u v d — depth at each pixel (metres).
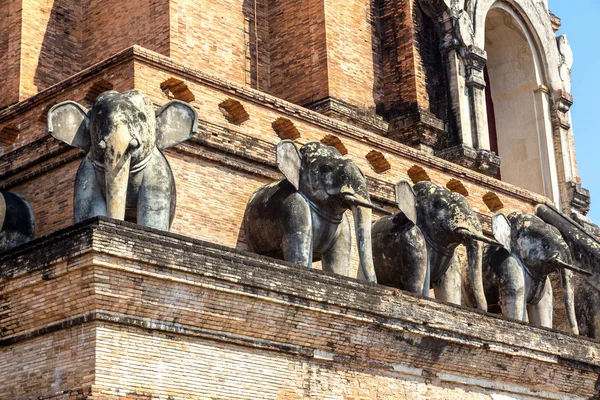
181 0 49.34
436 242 41.94
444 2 55.34
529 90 60.91
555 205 59.22
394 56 55.03
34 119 42.03
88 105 41.16
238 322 33.06
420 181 46.38
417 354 37.97
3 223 39.41
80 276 30.34
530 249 45.69
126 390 30.48
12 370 31.98
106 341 30.47
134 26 50.12
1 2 51.12
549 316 46.59
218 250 32.59
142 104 35.19
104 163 34.25
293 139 44.34
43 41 50.44
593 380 44.88
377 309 36.31
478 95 55.28
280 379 34.12
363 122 52.88
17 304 31.89
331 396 35.41
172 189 35.97
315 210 39.06
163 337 31.64
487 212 51.00
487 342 39.94
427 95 54.69
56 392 30.69
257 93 43.28
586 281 51.28
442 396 39.03
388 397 37.16
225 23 51.50
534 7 61.25
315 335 34.97
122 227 30.67
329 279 35.28
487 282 45.44
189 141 40.25
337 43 52.94
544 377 42.75
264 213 39.50
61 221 39.47
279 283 33.66
